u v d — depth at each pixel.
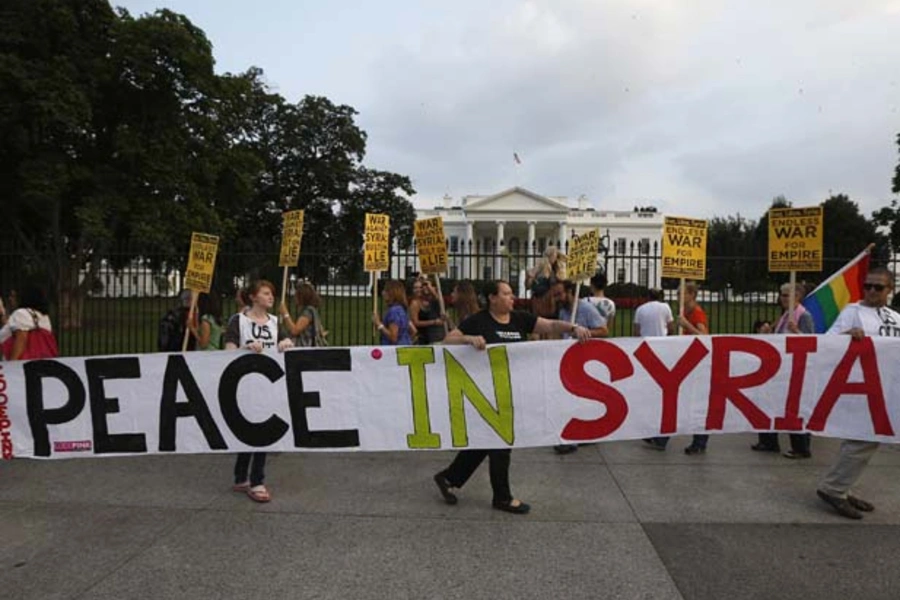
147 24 20.44
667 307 6.91
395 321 6.62
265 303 5.10
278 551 3.86
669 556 3.78
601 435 4.73
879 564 3.68
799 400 4.70
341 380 4.79
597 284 7.00
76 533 4.13
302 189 51.09
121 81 20.70
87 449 4.91
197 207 22.20
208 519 4.38
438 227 7.13
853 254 9.07
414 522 4.32
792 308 5.41
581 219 72.94
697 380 4.77
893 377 4.52
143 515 4.45
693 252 6.14
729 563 3.69
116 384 4.90
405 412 4.75
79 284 21.12
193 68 21.31
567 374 4.72
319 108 50.78
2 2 18.31
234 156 25.02
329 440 4.79
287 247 7.17
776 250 5.48
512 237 73.38
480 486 5.13
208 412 4.85
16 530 4.18
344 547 3.91
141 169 21.03
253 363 4.83
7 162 19.66
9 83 17.34
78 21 19.73
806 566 3.65
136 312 13.66
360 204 52.53
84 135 20.86
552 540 4.02
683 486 5.10
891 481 5.21
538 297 7.09
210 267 6.12
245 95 26.14
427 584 3.44
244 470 4.98
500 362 4.71
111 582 3.46
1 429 4.95
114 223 20.91
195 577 3.52
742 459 5.89
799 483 5.18
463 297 5.25
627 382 4.75
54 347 5.35
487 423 4.68
